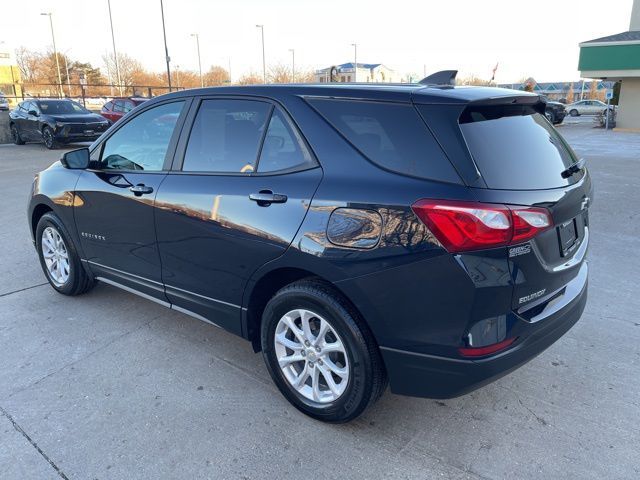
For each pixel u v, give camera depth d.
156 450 2.73
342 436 2.83
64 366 3.53
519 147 2.58
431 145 2.43
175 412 3.04
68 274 4.53
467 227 2.26
